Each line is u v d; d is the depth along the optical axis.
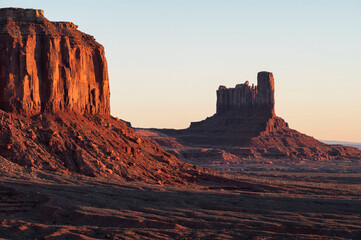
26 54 102.25
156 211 68.81
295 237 56.84
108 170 96.31
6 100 100.94
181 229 61.03
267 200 82.06
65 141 99.88
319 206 78.38
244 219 66.00
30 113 102.25
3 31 102.69
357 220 68.25
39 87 104.56
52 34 106.50
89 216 64.25
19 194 73.31
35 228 58.50
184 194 84.88
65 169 92.94
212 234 57.84
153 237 56.53
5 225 58.72
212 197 82.94
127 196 77.94
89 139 103.44
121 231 57.62
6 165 86.69
